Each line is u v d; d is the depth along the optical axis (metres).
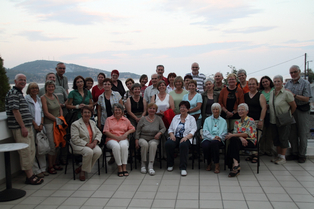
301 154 5.25
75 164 5.61
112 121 5.21
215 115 5.08
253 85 5.32
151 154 4.95
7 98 4.21
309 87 5.14
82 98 5.68
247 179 4.41
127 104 5.70
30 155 4.37
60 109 5.21
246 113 4.91
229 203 3.46
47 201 3.71
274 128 5.32
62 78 6.13
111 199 3.72
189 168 5.18
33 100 4.66
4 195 3.79
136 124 5.72
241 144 4.75
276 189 3.92
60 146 5.13
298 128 5.30
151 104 5.24
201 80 6.96
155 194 3.86
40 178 4.54
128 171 5.11
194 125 5.18
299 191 3.82
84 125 4.84
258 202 3.46
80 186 4.30
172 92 6.06
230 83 5.44
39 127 4.66
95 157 4.71
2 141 4.76
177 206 3.41
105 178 4.70
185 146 4.81
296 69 5.23
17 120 4.16
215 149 4.77
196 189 4.02
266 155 5.93
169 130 5.28
